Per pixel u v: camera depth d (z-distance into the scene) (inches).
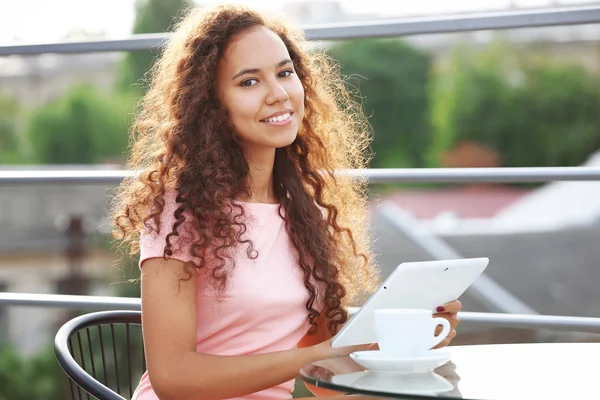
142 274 68.8
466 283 66.7
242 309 69.7
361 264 85.7
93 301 103.0
